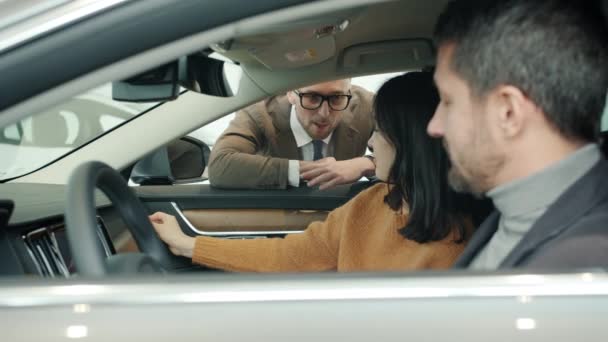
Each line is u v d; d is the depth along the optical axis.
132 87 1.48
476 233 1.39
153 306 0.96
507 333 0.95
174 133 2.48
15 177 2.37
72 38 0.96
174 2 0.97
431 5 1.93
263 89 2.40
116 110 2.49
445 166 1.75
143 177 2.53
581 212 1.14
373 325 0.96
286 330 0.95
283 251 2.04
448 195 1.75
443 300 0.98
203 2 0.97
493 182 1.22
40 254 1.73
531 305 0.97
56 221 1.84
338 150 2.83
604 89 1.14
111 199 1.60
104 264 1.27
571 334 0.95
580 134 1.16
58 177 2.39
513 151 1.17
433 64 2.19
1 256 1.60
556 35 1.12
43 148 2.39
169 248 2.18
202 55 1.80
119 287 0.98
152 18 0.97
